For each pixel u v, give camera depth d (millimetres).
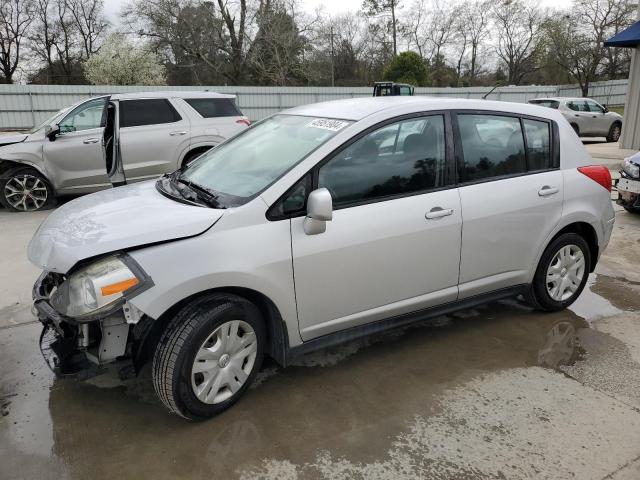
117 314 2514
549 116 3916
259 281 2689
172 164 8188
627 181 7172
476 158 3484
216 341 2709
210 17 35094
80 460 2504
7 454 2539
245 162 3266
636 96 14227
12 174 7770
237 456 2529
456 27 51906
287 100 27719
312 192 2695
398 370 3316
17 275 5004
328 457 2521
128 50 34719
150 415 2852
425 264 3262
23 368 3334
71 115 8070
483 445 2605
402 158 3188
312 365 3373
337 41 50844
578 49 38188
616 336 3789
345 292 3008
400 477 2391
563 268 4035
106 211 2932
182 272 2492
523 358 3469
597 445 2607
